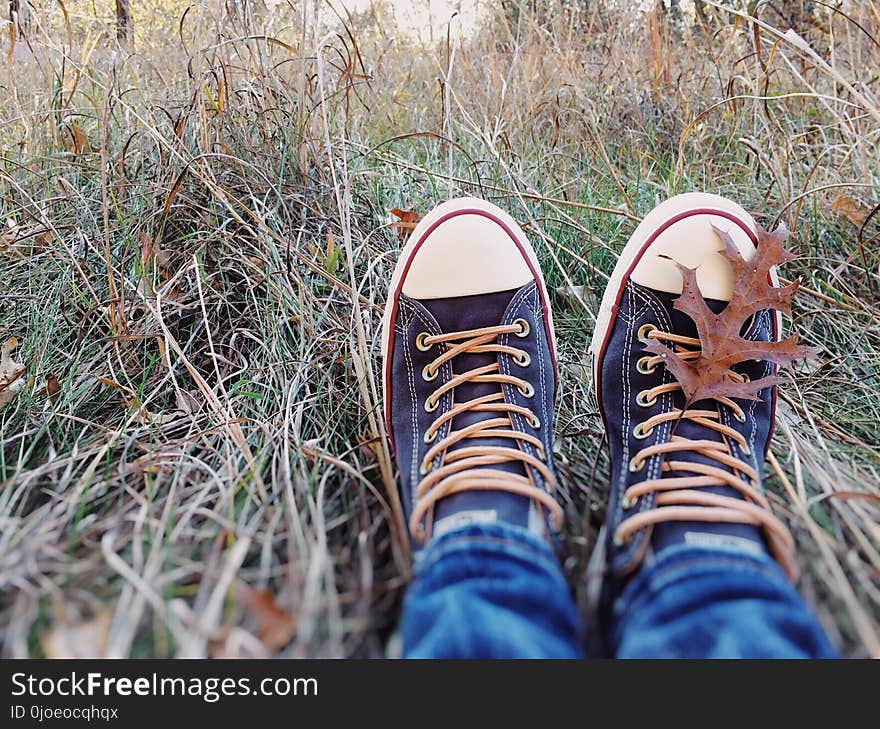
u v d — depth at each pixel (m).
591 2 2.13
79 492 0.81
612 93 1.99
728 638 0.58
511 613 0.62
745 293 0.93
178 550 0.74
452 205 1.16
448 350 1.05
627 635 0.64
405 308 1.08
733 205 1.13
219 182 1.33
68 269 1.20
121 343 1.12
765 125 1.54
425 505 0.78
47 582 0.66
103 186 1.11
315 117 1.45
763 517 0.72
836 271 1.27
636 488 0.80
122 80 1.61
